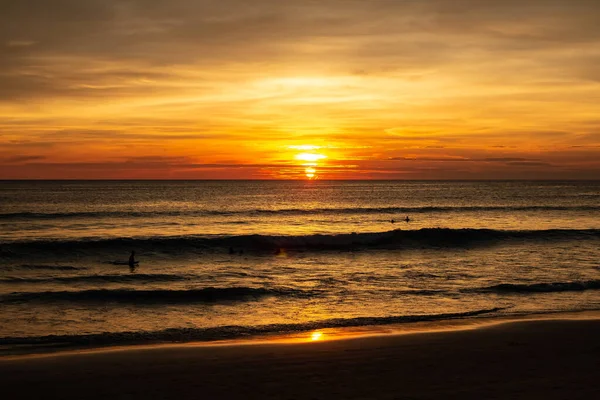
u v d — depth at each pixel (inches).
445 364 414.6
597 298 729.0
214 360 430.6
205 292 764.6
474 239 1449.3
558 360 424.8
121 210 2561.5
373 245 1376.7
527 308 673.0
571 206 2896.2
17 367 413.7
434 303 708.7
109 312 671.8
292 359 432.8
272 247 1331.2
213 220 2107.5
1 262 1093.8
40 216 2175.2
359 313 655.8
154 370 404.5
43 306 698.2
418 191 5349.4
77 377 388.8
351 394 346.0
